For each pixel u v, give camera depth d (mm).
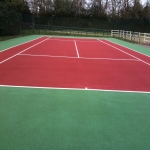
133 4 47156
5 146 3219
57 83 6633
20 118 4133
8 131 3641
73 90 5977
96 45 20266
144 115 4523
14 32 26250
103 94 5750
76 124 3982
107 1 49375
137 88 6473
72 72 8305
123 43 23250
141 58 12703
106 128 3883
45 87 6145
